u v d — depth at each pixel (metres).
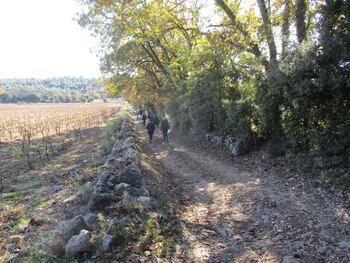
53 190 11.12
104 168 9.91
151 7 26.41
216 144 19.34
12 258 5.70
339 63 10.06
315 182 10.24
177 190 10.76
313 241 6.54
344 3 10.16
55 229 6.86
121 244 5.77
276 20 16.77
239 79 18.98
